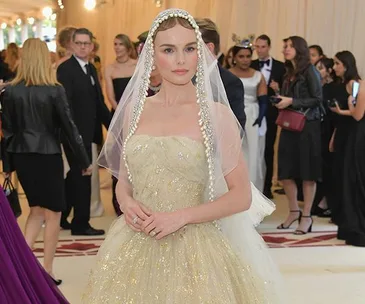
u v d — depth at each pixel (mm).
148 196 2652
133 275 2645
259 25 9953
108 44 13898
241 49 6879
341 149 7016
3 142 4801
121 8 13227
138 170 2668
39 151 4754
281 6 9609
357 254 6035
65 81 6500
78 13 15664
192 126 2678
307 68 6598
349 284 5117
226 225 2801
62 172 4902
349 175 6469
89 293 2723
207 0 10352
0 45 22031
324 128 7609
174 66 2672
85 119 6578
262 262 2834
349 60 6754
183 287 2568
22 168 4793
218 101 2773
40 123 4805
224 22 10086
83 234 6703
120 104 2906
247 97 6848
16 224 3268
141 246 2682
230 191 2652
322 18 8883
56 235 4984
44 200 4824
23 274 3191
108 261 2723
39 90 4809
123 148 2770
